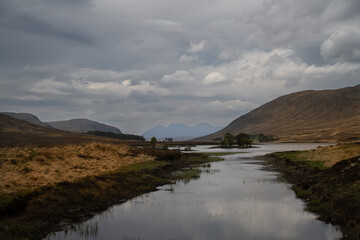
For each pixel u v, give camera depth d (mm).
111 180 29422
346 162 31906
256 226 18344
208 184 33875
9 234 15797
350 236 15586
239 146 175250
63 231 17375
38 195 21562
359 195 20438
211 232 17312
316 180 30422
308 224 18562
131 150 56500
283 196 27078
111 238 16359
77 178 27109
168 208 22844
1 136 138000
